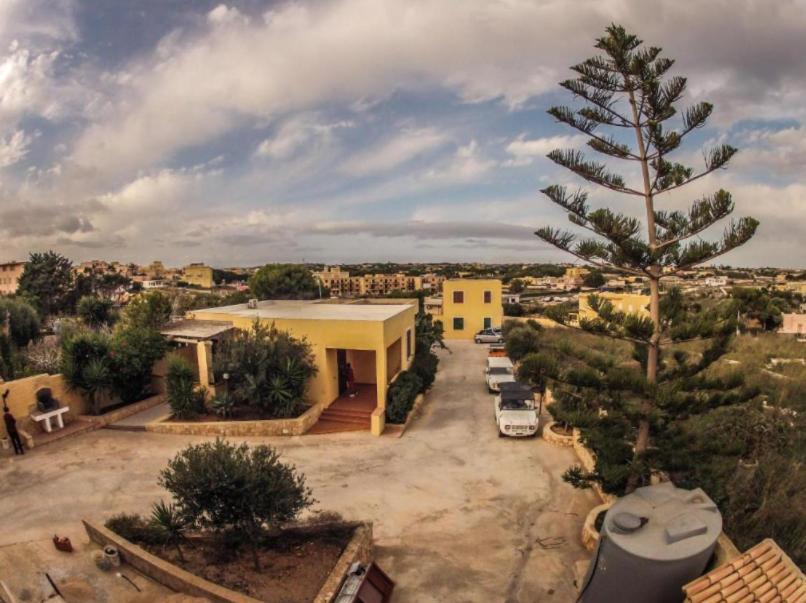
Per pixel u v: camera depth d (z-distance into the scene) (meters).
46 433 14.11
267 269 37.62
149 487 10.98
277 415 15.86
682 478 9.32
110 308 26.47
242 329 17.52
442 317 39.50
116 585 7.26
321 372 17.08
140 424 15.14
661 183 8.13
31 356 17.67
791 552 7.75
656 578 5.89
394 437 15.19
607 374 8.20
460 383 23.11
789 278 74.19
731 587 5.42
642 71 7.68
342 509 10.58
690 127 7.56
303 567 7.87
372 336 16.41
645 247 7.60
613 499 10.20
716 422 11.28
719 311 7.90
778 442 10.56
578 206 7.80
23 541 8.49
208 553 8.15
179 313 21.92
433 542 9.32
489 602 7.63
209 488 7.37
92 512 9.77
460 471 12.59
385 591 7.61
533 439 14.94
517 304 49.88
